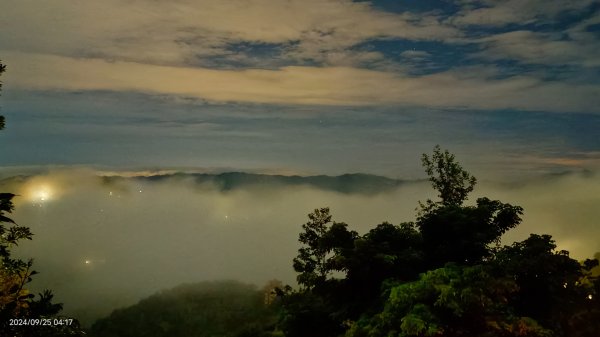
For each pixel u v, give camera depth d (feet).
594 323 37.11
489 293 33.91
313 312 48.14
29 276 17.78
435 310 33.40
